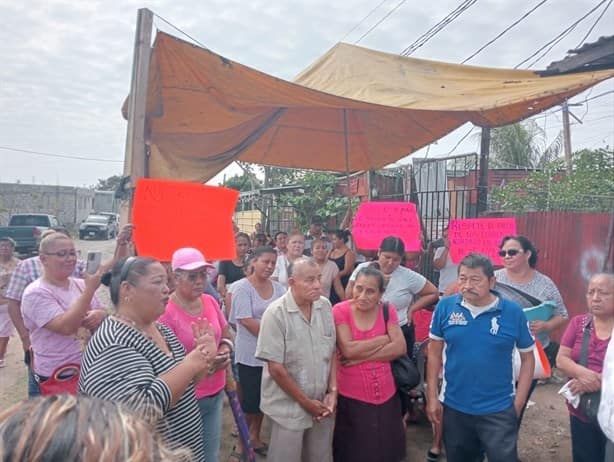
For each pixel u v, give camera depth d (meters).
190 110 4.58
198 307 3.04
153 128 4.59
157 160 4.69
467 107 4.95
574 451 3.21
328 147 7.78
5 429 0.80
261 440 4.50
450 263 5.56
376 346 3.31
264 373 3.26
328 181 12.78
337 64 6.97
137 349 2.11
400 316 4.28
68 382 2.89
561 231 6.72
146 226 3.30
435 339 3.24
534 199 10.09
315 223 7.41
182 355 2.48
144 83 3.73
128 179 3.88
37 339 3.09
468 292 2.99
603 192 9.59
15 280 4.06
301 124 6.95
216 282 6.06
